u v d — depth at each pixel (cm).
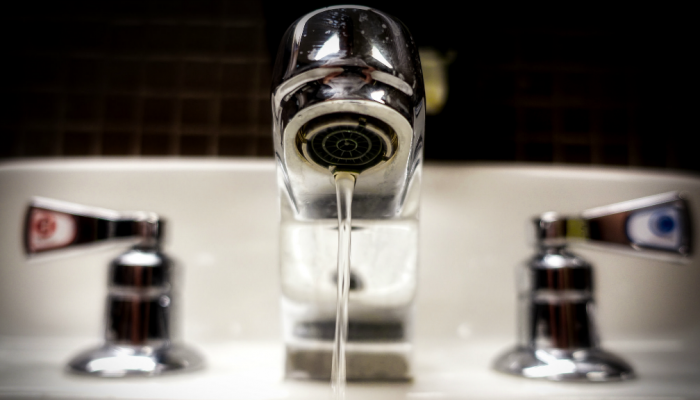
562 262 32
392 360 30
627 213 33
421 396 28
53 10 42
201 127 42
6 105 41
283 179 29
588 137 42
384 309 30
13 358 36
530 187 40
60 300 38
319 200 29
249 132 42
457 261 39
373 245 30
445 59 42
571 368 31
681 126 42
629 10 43
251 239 39
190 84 42
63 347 38
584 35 42
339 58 25
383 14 27
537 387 30
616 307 39
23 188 39
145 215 33
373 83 25
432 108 41
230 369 33
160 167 39
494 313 39
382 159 28
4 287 38
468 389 30
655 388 30
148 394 29
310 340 30
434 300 39
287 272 30
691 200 40
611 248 33
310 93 26
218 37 42
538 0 42
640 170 41
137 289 32
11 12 42
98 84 42
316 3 41
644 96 42
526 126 42
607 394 29
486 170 40
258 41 42
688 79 42
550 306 32
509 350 34
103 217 33
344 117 26
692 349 39
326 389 29
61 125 41
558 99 42
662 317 39
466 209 39
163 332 33
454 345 38
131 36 42
